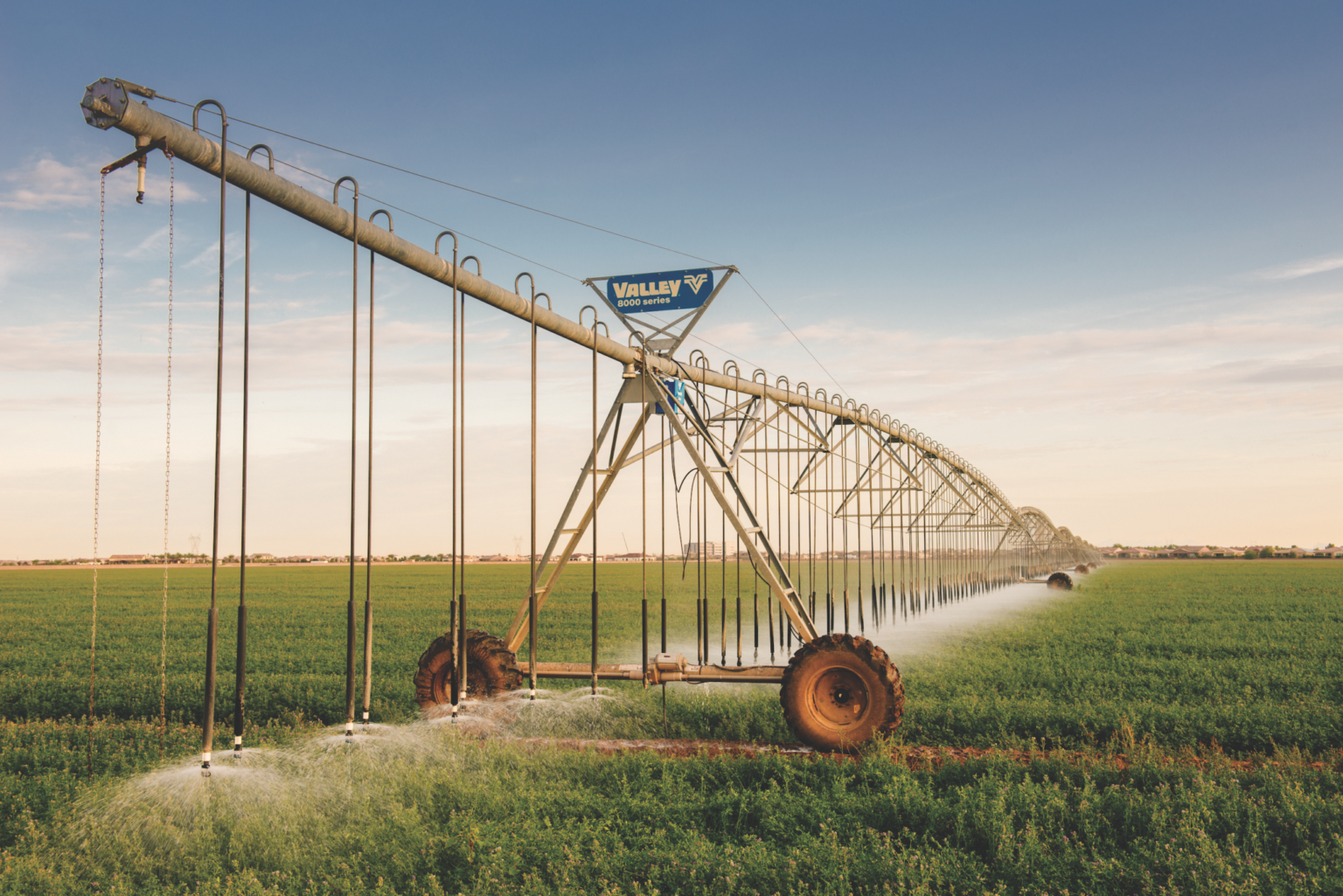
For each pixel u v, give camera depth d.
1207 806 6.45
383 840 6.20
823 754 8.78
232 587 59.38
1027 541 59.19
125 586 64.06
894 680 8.76
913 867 5.42
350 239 6.98
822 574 43.66
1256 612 29.89
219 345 5.85
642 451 10.24
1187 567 106.12
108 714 11.81
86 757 8.84
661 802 7.00
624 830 6.35
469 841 6.04
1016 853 5.80
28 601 46.56
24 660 18.56
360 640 22.09
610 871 5.56
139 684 13.91
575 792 7.16
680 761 8.13
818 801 6.74
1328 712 10.16
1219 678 13.43
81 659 18.59
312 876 5.77
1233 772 7.53
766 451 14.96
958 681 13.15
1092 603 34.44
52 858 6.05
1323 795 7.20
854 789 7.49
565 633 22.27
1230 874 5.25
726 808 6.73
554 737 9.69
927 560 28.84
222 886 5.64
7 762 8.71
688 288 10.95
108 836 6.32
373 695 12.76
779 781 7.74
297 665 16.92
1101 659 15.73
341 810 6.89
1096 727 9.60
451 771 7.69
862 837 6.11
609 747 9.25
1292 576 71.50
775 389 14.54
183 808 6.66
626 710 10.65
